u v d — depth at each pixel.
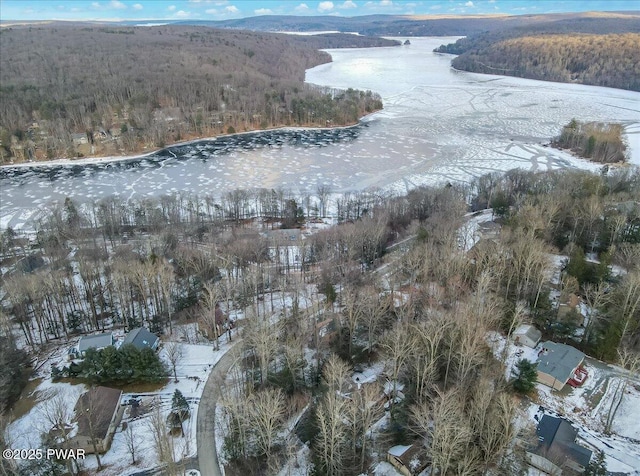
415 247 91.25
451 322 64.31
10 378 65.75
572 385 66.88
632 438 58.97
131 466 55.72
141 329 76.88
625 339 72.62
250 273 90.50
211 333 79.75
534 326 77.94
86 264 87.56
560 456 51.97
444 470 47.44
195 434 60.22
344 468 52.38
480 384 56.09
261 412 52.69
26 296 82.00
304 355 71.31
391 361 65.75
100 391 63.00
